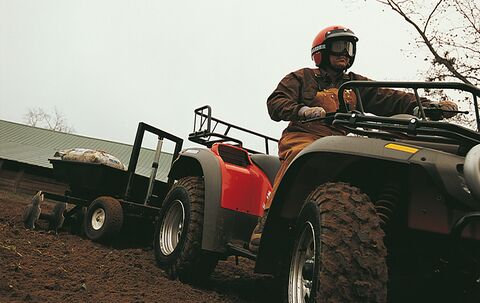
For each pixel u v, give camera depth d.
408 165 2.73
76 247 5.73
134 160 6.91
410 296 3.18
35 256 4.68
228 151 4.95
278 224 3.48
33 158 21.42
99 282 4.09
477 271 2.71
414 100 3.97
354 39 4.09
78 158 7.21
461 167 2.61
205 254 4.60
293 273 3.13
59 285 3.70
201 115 5.74
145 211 6.68
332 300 2.50
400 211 2.86
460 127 2.62
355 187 2.95
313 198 2.96
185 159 5.32
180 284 4.52
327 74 4.16
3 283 3.54
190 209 4.70
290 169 3.18
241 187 4.62
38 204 6.76
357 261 2.52
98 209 6.66
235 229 4.55
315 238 2.76
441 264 2.86
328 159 3.12
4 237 5.43
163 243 5.06
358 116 3.00
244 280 5.34
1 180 20.70
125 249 6.14
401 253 3.02
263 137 5.86
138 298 3.73
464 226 2.45
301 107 3.63
